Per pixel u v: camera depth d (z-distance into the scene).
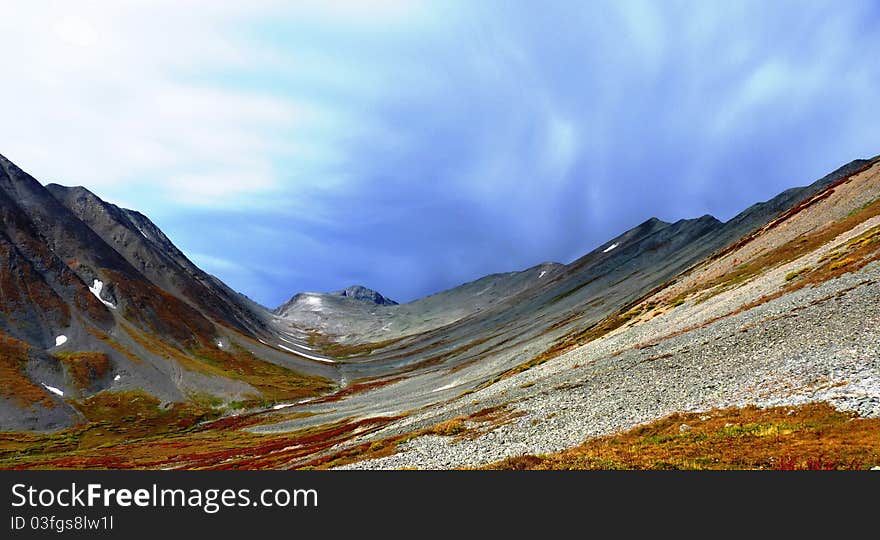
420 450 37.31
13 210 186.50
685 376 38.50
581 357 68.81
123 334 168.25
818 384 27.45
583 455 26.36
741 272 82.88
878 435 19.78
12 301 152.38
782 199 162.12
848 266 50.44
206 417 137.88
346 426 80.94
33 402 117.31
